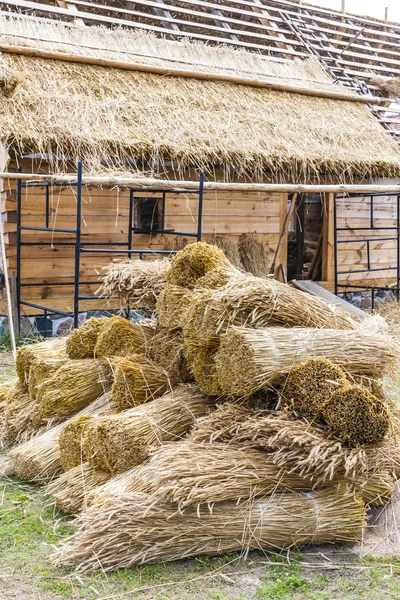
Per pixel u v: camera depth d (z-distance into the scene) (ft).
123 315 25.85
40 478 14.58
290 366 12.16
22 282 28.58
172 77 32.63
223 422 12.21
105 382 15.79
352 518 11.87
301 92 35.99
